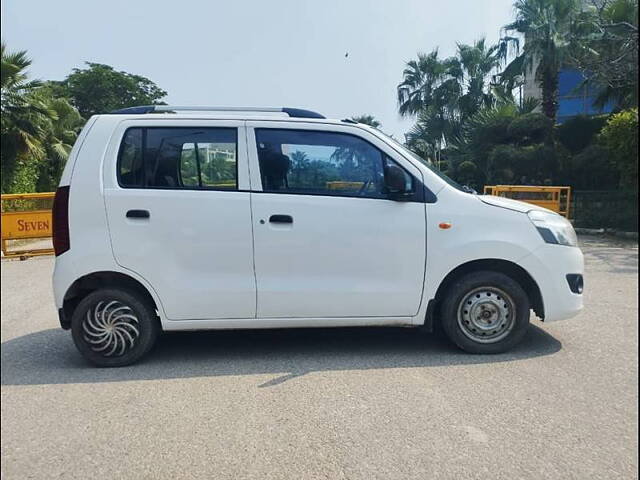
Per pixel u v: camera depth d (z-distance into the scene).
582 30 18.36
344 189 4.55
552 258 4.59
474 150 22.09
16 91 18.78
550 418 3.46
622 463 2.96
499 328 4.64
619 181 16.91
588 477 2.84
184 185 4.47
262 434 3.30
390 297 4.54
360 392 3.89
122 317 4.46
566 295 4.63
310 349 4.90
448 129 29.20
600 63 15.84
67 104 25.41
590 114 22.75
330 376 4.21
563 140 20.34
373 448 3.12
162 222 4.39
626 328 5.42
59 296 4.38
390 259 4.51
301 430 3.34
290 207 4.46
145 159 4.47
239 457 3.05
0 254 11.77
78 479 2.87
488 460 2.99
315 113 4.73
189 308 4.44
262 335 5.36
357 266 4.51
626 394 3.82
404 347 4.91
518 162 19.09
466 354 4.68
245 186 4.48
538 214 4.72
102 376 4.29
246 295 4.45
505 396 3.79
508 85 24.31
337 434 3.29
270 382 4.11
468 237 4.52
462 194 4.64
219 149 4.50
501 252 4.51
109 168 4.43
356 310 4.54
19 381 4.20
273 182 4.50
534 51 19.88
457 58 29.39
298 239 4.45
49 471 2.94
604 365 4.39
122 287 4.52
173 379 4.20
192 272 4.43
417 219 4.52
